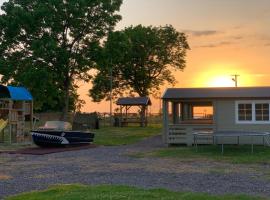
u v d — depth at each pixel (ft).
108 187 40.68
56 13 137.69
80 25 139.03
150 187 43.75
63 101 144.66
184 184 45.98
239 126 89.25
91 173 54.75
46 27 138.10
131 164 63.72
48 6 137.90
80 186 41.98
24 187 44.93
